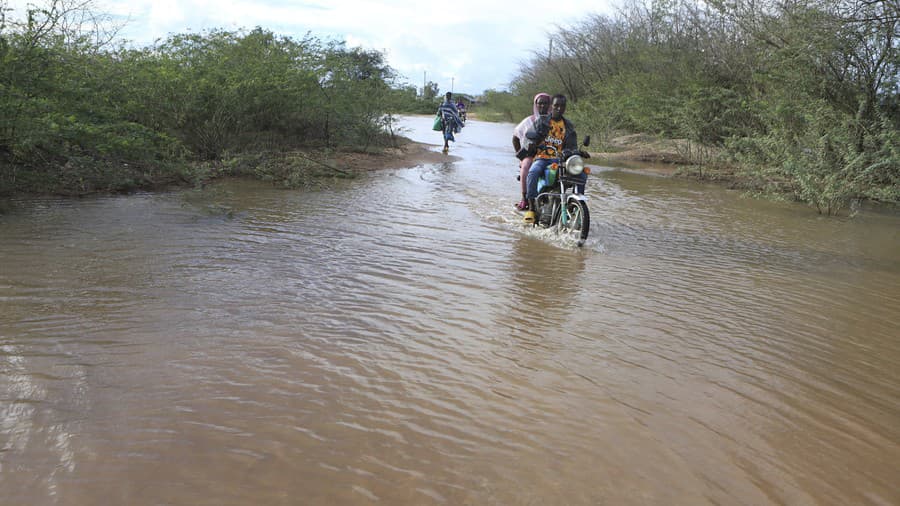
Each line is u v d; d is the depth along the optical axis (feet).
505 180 36.88
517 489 7.63
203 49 41.39
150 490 7.20
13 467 7.47
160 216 22.08
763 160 39.73
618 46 84.53
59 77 27.37
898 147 33.09
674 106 55.31
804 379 11.27
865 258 21.22
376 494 7.38
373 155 48.11
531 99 116.37
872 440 9.25
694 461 8.43
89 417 8.64
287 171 34.47
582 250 20.53
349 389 9.93
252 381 9.96
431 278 16.31
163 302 13.30
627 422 9.37
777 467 8.41
